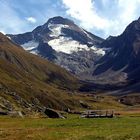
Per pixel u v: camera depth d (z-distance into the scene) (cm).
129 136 4794
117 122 7294
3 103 15175
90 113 12556
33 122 8062
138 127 6041
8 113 11481
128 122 7250
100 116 10450
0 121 8700
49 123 7556
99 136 4862
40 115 12531
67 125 6788
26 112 14612
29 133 5609
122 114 12800
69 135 5125
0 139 5050
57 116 10988
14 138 5094
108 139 4616
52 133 5462
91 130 5709
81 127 6284
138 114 12544
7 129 6475
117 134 5028
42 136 5150
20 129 6369
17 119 9475
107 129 5800
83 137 4834
